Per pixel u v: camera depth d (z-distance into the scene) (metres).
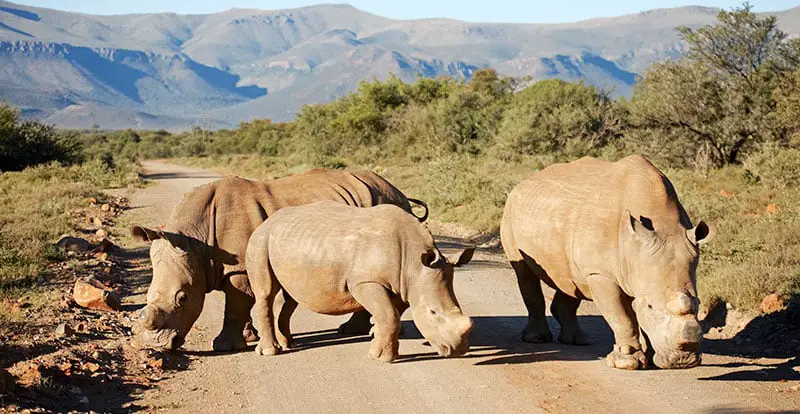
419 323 8.04
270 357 8.88
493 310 11.53
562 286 8.71
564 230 8.31
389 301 8.20
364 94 59.31
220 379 8.00
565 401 7.04
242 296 9.26
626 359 7.87
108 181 35.28
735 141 24.48
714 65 25.86
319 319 10.88
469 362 8.48
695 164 24.52
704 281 11.27
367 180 10.33
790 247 12.00
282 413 6.95
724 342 9.48
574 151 31.91
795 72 23.72
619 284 7.66
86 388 7.41
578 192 8.37
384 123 54.09
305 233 8.53
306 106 68.94
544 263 8.72
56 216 20.38
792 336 8.93
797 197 17.36
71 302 10.95
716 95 24.97
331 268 8.32
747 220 15.16
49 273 13.16
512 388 7.47
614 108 33.34
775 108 23.94
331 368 8.32
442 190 24.95
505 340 9.62
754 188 19.53
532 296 9.49
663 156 25.62
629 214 7.23
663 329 6.78
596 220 7.87
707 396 7.04
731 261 12.19
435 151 40.94
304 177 9.98
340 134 53.88
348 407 7.07
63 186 28.34
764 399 6.90
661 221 7.33
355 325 9.87
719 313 10.38
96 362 8.12
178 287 8.79
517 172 28.59
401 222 8.26
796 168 19.08
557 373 7.95
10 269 13.00
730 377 7.68
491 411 6.86
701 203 17.09
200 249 9.04
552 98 36.66
